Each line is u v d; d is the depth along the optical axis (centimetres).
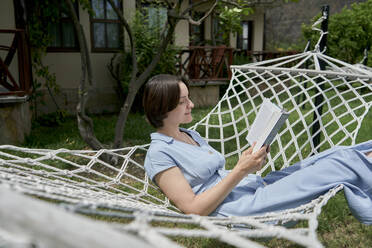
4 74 557
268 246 246
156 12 830
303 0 1659
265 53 1277
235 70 368
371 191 180
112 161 445
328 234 270
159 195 338
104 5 823
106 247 48
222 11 441
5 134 523
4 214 49
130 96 461
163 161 185
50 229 49
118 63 852
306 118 663
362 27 1235
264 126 200
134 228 66
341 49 1270
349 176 179
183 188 179
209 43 1120
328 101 288
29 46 688
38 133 619
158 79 193
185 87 201
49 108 804
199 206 172
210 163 195
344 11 1271
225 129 625
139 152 502
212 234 76
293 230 104
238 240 71
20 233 49
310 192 176
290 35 1727
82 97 440
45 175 215
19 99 518
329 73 304
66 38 804
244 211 184
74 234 49
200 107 887
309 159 207
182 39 1002
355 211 173
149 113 198
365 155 194
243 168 174
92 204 81
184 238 251
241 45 1336
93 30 821
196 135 228
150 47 792
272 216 150
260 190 192
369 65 1216
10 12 663
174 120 200
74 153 235
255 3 439
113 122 708
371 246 249
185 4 988
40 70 713
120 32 849
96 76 841
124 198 209
